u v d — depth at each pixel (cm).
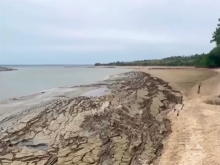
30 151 999
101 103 1886
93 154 945
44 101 2250
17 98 2488
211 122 1307
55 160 907
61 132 1218
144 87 3008
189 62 11694
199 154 912
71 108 1755
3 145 1081
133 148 1008
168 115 1567
